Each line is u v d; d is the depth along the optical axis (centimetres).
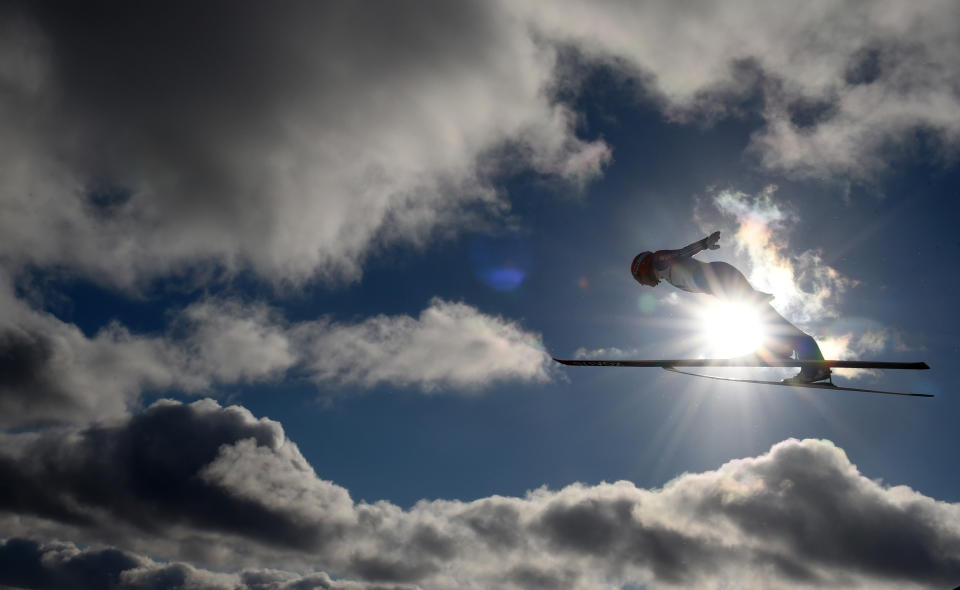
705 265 857
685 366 905
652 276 883
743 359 879
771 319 852
